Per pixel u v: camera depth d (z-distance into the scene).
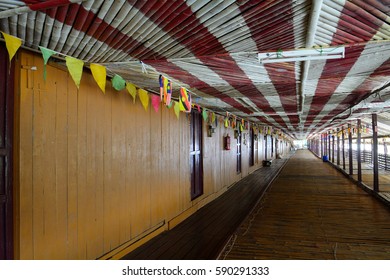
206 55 2.21
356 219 4.61
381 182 8.18
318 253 3.17
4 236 1.95
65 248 2.40
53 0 1.36
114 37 1.86
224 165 7.63
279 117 8.01
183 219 4.75
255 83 3.23
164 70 2.65
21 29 1.72
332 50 2.05
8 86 2.01
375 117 6.66
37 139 2.17
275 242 3.55
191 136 5.43
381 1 1.42
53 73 2.32
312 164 16.00
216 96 4.16
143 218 3.61
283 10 1.50
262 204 5.79
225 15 1.56
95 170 2.77
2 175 1.96
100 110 2.85
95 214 2.76
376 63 2.42
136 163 3.47
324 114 6.96
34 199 2.14
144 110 3.67
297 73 2.76
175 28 1.72
